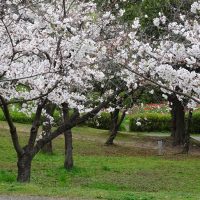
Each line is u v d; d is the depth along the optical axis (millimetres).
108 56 10250
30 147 11398
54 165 16812
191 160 20031
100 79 11430
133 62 10227
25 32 9797
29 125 27922
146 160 19594
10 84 10430
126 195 10172
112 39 10797
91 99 12812
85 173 15656
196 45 9141
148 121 31703
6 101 10617
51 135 11516
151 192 12219
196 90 9258
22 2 10547
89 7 13117
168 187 13922
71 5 12305
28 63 9727
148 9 16312
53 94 10977
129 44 10531
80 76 10742
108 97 11812
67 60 10070
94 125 31328
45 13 10891
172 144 25562
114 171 16359
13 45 9383
